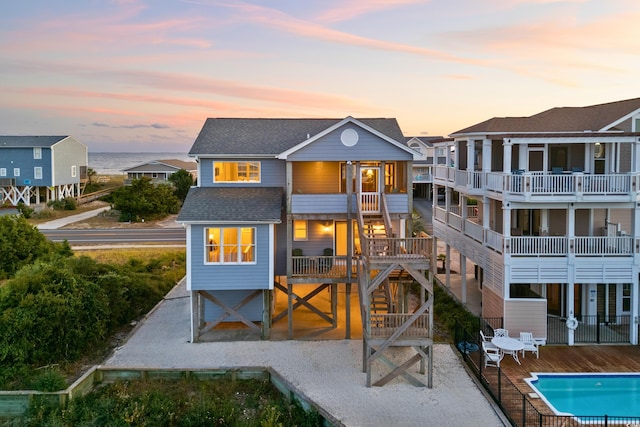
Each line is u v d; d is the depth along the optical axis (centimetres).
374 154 1889
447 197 2652
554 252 1828
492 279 1970
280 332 1981
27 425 1309
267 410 1334
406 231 1933
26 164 5728
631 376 1545
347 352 1769
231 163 2148
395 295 2028
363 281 1678
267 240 1845
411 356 1742
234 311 1923
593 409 1355
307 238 2120
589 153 2081
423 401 1387
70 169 6256
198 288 1841
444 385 1498
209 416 1336
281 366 1634
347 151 1889
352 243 1920
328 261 1936
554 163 2156
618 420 1266
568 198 1784
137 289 2350
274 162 2142
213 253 1852
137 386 1537
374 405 1359
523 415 1197
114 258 3231
